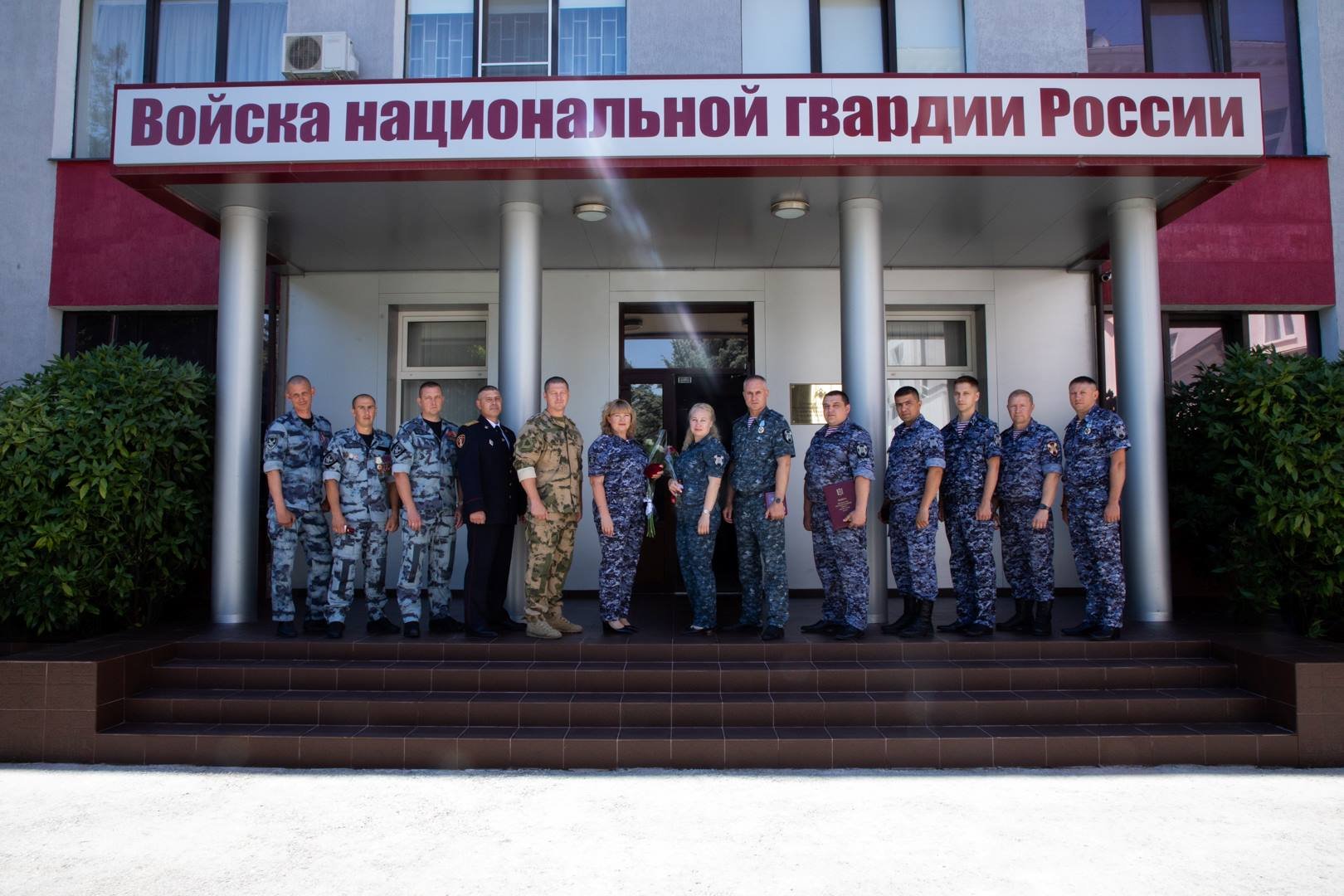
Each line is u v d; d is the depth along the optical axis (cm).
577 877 343
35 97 880
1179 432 756
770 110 601
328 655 563
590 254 828
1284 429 620
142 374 667
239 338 670
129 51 905
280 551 598
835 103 601
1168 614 658
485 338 903
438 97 605
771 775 466
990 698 515
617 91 603
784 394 867
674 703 504
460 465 591
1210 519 705
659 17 835
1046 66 832
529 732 493
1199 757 484
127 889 333
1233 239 859
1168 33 887
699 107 602
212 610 662
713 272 877
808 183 642
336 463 592
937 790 442
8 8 887
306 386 629
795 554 851
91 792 441
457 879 342
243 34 895
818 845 373
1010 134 600
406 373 904
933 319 905
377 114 606
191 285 866
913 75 602
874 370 665
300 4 851
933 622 661
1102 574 578
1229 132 601
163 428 656
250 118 608
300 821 402
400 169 605
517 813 411
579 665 545
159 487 657
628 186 646
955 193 666
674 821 401
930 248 814
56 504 620
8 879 341
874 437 661
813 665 543
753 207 698
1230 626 636
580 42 861
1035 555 589
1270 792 440
